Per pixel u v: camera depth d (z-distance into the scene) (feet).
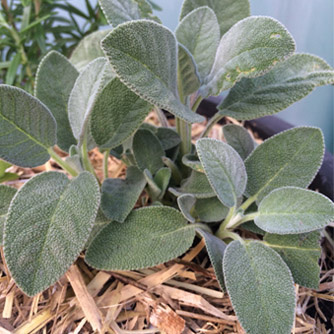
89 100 0.55
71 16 1.17
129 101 0.62
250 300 0.53
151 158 0.71
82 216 0.52
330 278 0.70
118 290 0.63
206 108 1.08
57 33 1.20
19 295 0.62
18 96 0.54
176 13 1.40
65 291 0.62
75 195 0.54
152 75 0.51
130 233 0.62
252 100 0.69
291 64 0.67
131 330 0.60
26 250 0.49
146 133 0.71
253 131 1.04
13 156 0.58
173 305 0.62
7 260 0.48
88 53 0.86
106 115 0.62
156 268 0.66
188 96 0.72
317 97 1.42
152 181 0.66
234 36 0.58
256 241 0.61
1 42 1.04
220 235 0.69
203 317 0.60
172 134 0.76
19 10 1.11
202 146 0.56
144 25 0.48
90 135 0.69
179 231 0.63
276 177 0.66
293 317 0.52
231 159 0.60
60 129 0.70
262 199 0.64
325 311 0.66
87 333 0.59
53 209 0.53
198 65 0.68
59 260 0.50
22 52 1.07
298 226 0.53
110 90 0.60
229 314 0.62
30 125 0.58
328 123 1.45
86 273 0.66
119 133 0.64
